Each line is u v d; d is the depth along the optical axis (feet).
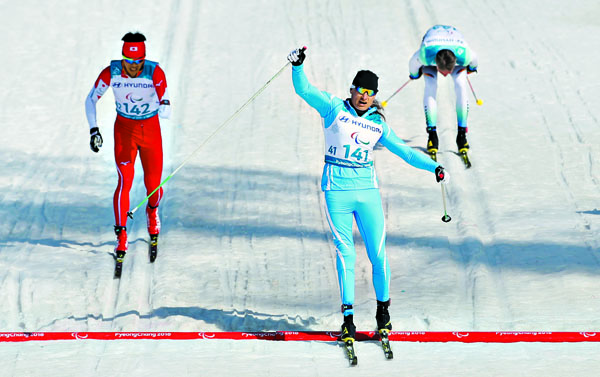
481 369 59.36
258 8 189.16
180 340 66.95
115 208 85.81
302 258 89.61
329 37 171.53
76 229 97.40
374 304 78.54
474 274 84.64
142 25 178.40
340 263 65.41
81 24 178.91
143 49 80.79
